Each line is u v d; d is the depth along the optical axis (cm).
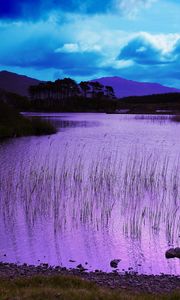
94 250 1398
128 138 5041
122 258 1334
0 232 1563
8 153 3584
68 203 1955
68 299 796
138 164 2848
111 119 9762
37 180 2381
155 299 830
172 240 1501
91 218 1723
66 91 17538
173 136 5331
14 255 1342
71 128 6675
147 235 1548
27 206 1889
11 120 5559
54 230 1593
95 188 2181
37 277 975
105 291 877
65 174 2559
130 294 899
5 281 943
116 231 1592
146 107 17512
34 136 5253
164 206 1922
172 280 1123
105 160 3181
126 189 2217
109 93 18138
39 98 17300
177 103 18675
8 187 2219
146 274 1196
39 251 1384
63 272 1171
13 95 15912
